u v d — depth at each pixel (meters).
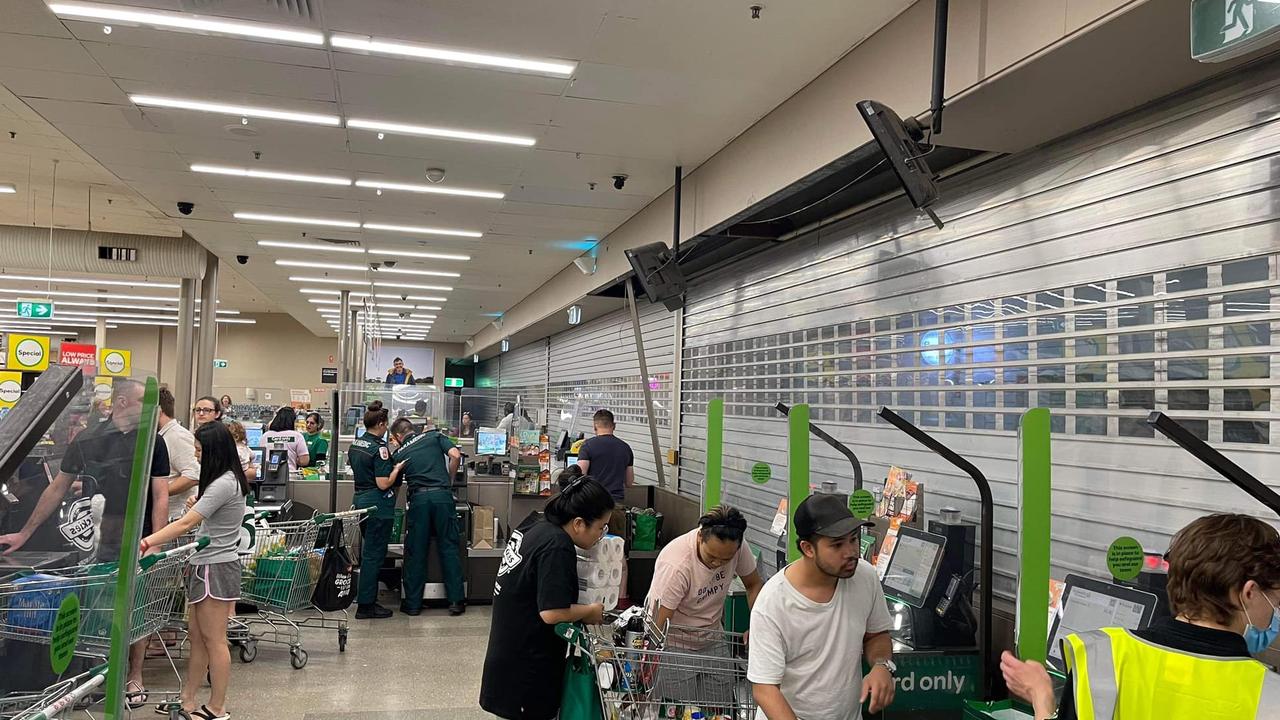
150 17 4.30
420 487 6.70
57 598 1.64
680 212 7.01
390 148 6.45
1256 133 2.81
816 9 3.96
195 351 17.22
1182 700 1.49
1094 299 3.45
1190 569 1.57
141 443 1.83
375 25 4.33
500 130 5.95
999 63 3.15
